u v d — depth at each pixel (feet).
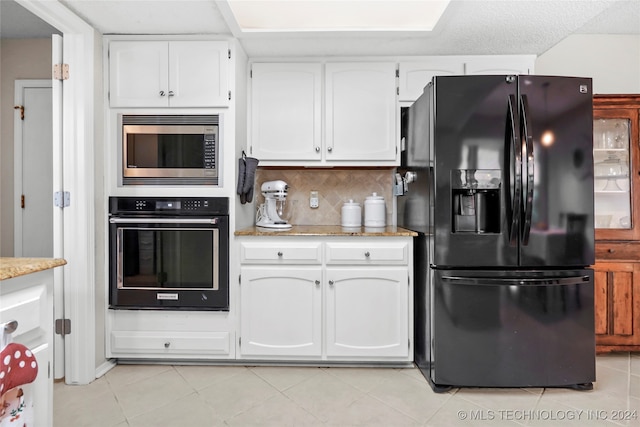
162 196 7.17
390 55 8.09
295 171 9.25
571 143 6.15
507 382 6.20
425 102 6.66
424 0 6.82
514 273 6.21
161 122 7.21
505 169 6.13
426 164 6.59
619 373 7.09
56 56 6.49
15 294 3.65
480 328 6.21
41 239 8.95
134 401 5.98
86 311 6.57
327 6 7.03
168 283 7.14
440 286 6.24
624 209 8.05
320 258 7.07
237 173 7.34
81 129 6.55
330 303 7.07
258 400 6.03
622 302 7.89
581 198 6.18
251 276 7.09
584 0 6.00
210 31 7.07
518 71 8.13
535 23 6.74
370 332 7.06
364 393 6.27
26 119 8.88
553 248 6.17
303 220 9.24
